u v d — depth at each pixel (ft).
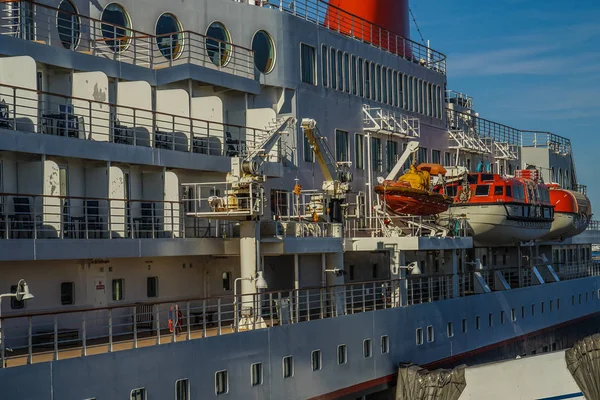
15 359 76.64
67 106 88.12
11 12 91.86
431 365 125.70
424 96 162.40
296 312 99.25
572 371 108.68
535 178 176.86
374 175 142.61
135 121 94.68
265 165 110.11
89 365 73.97
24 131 81.30
